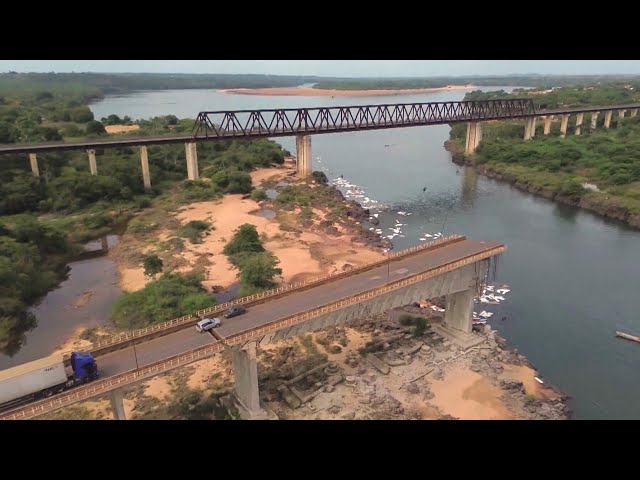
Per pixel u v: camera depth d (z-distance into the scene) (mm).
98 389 41875
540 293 82250
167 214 119688
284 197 129750
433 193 143875
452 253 67812
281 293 58531
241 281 81562
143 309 71312
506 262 94500
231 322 52125
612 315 75562
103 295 82188
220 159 161375
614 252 99562
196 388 56438
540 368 63000
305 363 60688
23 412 38781
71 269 93250
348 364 60625
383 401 54000
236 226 111688
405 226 115625
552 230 112500
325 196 134125
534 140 182875
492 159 168875
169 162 154000
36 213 118000
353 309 56344
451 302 67750
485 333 68500
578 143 169875
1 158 128375
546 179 143125
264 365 60656
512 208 129125
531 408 54188
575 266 92938
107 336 68562
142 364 45406
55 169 135125
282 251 97812
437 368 60594
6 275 76000
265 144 184375
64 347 66250
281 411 52438
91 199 125312
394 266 65125
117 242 107000
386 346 63781
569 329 71938
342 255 96250
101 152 153000
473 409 53844
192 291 76625
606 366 63562
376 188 149500
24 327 72188
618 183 132625
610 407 55969
